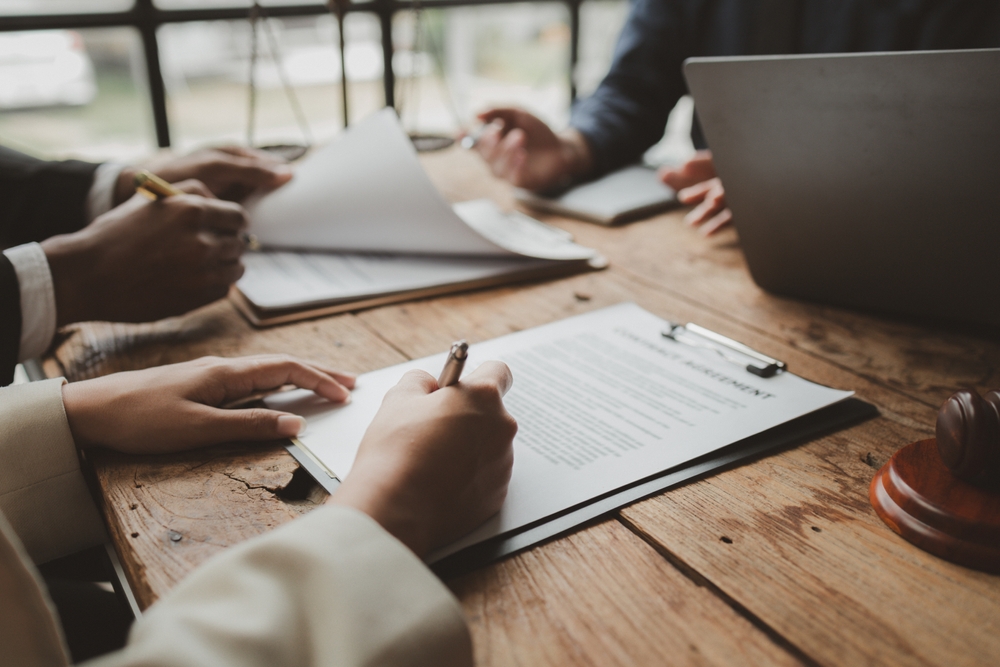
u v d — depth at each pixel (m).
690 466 0.54
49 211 0.97
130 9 1.46
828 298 0.84
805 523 0.49
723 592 0.43
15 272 0.72
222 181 1.01
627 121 1.37
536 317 0.82
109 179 0.98
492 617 0.41
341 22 1.24
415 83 1.39
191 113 4.88
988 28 1.13
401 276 0.92
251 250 1.01
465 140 1.25
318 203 0.98
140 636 0.33
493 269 0.94
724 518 0.49
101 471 0.54
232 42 5.19
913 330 0.79
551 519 0.49
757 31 1.31
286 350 0.75
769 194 0.80
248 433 0.57
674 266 0.98
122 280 0.77
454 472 0.46
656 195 1.22
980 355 0.73
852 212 0.75
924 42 1.17
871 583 0.44
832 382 0.68
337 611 0.34
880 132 0.69
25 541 0.56
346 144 1.00
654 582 0.44
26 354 0.74
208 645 0.32
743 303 0.86
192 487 0.52
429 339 0.77
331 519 0.38
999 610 0.42
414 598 0.36
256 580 0.36
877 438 0.59
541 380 0.67
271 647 0.33
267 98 5.10
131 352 0.75
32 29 1.38
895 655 0.39
